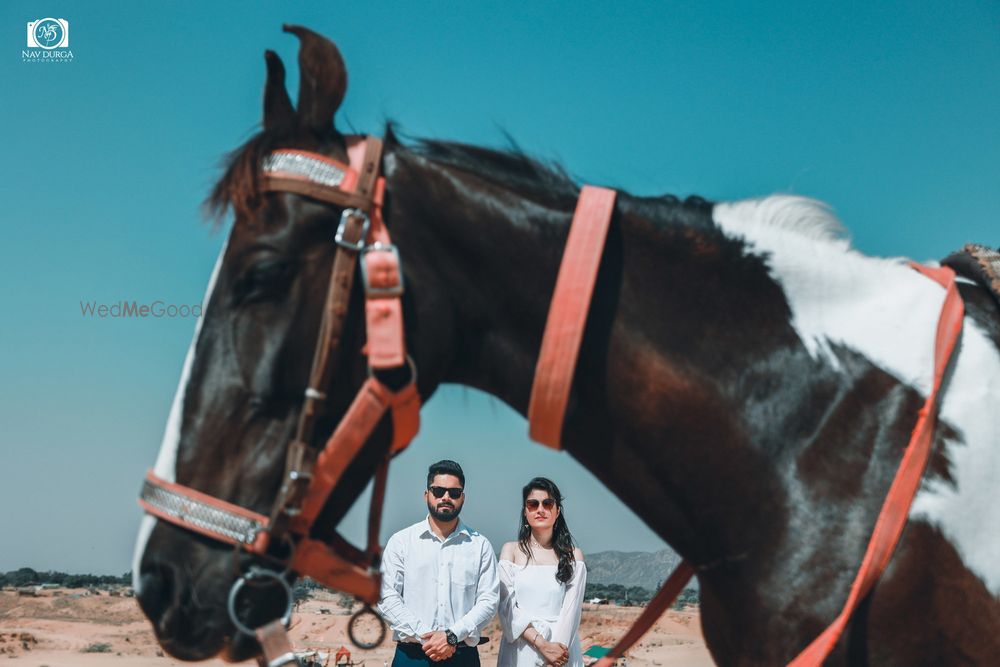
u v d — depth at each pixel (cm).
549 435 174
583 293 172
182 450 171
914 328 182
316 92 179
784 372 180
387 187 184
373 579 173
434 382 181
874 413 176
